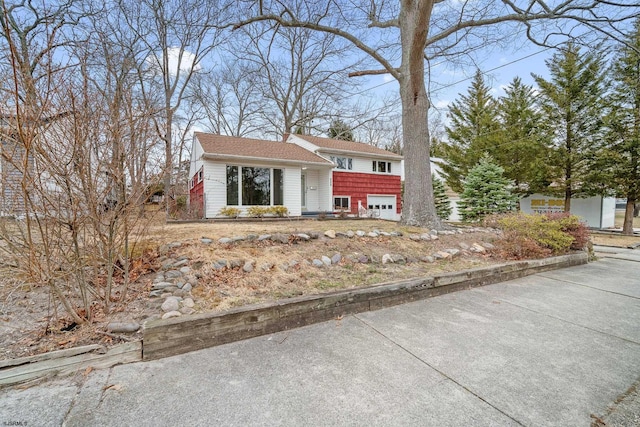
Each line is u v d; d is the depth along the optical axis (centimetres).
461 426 165
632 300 394
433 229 718
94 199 259
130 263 377
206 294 315
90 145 256
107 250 286
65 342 227
